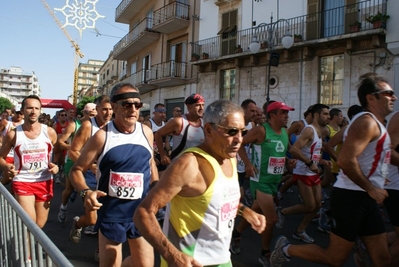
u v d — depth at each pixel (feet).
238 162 21.11
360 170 9.72
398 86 39.65
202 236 6.86
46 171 14.42
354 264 14.70
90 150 9.96
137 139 10.53
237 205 7.27
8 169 13.55
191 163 6.59
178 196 6.84
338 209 10.32
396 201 11.71
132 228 10.08
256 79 53.98
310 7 47.67
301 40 46.91
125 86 10.32
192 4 66.69
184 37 69.26
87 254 15.15
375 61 41.52
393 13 39.78
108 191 10.11
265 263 13.84
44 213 14.40
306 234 17.63
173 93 70.85
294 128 24.35
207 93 62.34
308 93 47.67
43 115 51.49
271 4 52.65
